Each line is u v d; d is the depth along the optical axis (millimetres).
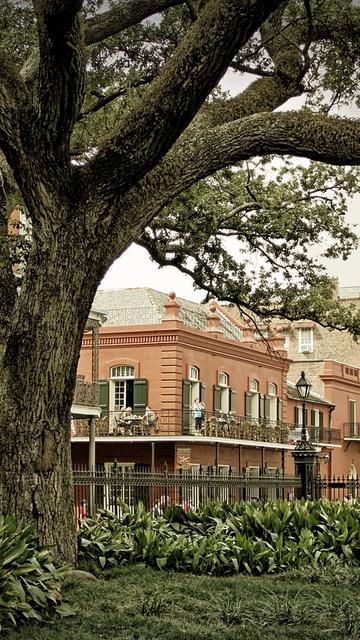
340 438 54031
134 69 14680
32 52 11016
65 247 9148
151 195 9734
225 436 40562
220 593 8930
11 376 9242
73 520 9617
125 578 9445
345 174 17375
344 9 12672
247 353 44812
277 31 12664
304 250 17281
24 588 7480
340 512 12883
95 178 9094
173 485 15648
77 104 8688
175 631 7152
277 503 13648
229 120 11414
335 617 7918
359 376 57875
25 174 9000
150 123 8789
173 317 39562
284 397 48438
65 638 6812
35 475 9273
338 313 19359
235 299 17312
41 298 9164
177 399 39156
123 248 9625
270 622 7738
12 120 8766
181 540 10797
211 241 16688
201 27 8570
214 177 17016
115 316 42344
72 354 9352
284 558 10922
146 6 11922
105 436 38188
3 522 8133
